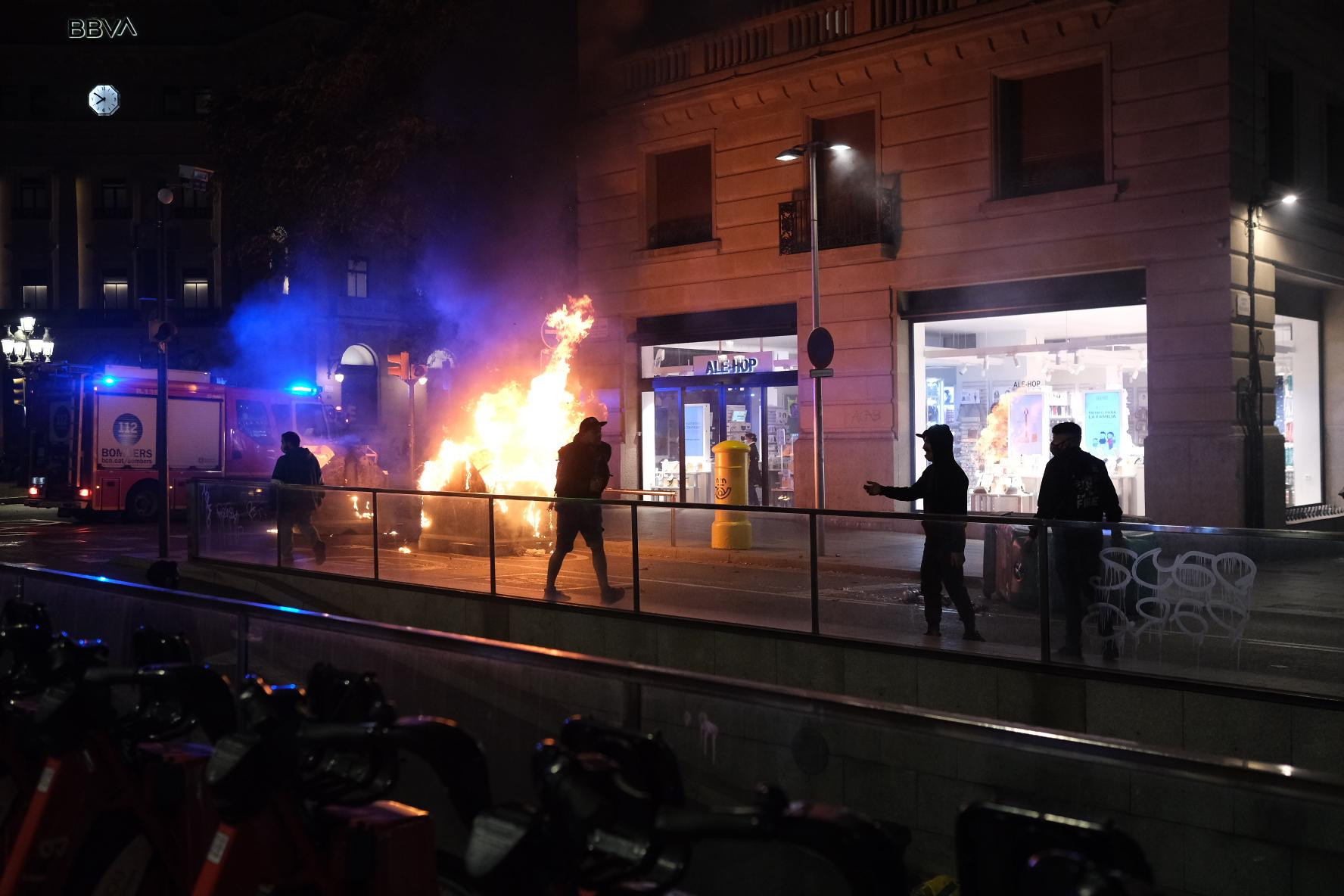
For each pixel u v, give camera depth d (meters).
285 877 3.04
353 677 3.32
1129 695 7.61
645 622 10.34
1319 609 7.03
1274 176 18.41
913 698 8.66
